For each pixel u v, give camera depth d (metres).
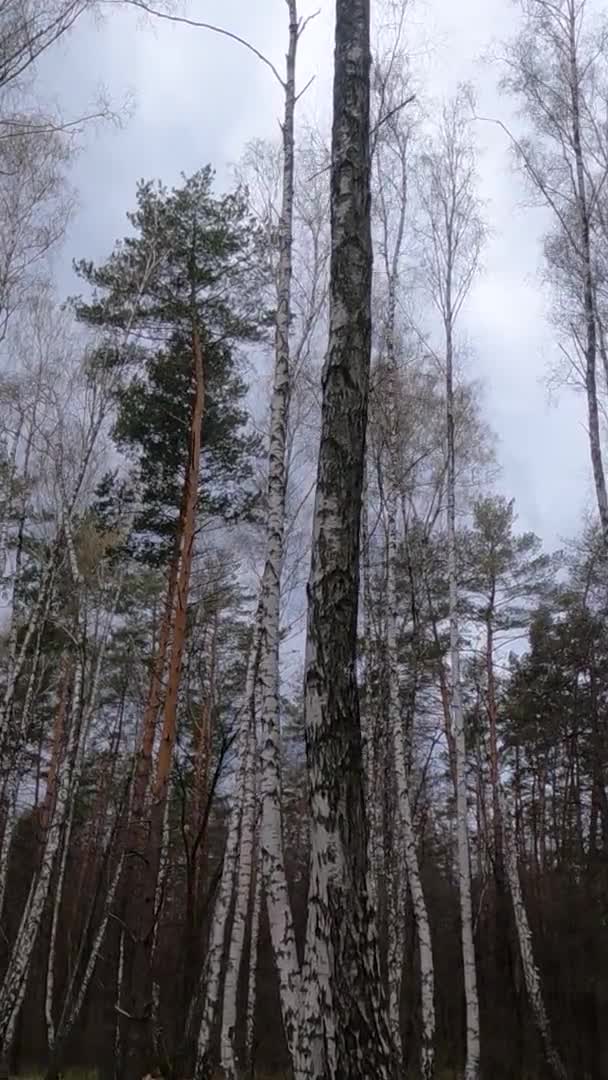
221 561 19.06
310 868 5.86
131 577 21.31
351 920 5.59
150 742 16.30
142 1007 13.38
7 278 16.17
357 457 6.68
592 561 23.91
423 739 26.05
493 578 26.94
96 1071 21.47
